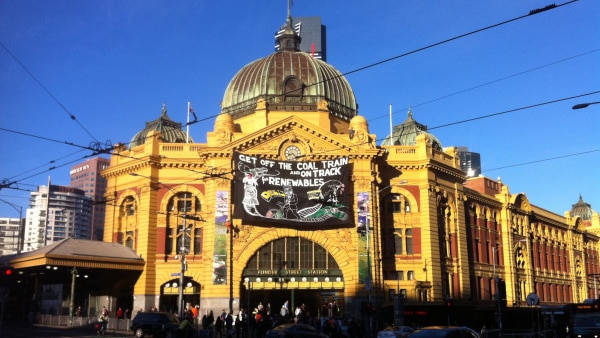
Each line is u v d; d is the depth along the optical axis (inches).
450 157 2632.9
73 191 6279.5
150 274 2246.6
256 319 1721.2
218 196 2193.7
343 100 2615.7
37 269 2215.8
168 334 1612.9
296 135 2261.3
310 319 1847.9
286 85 2500.0
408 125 2908.5
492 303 2711.6
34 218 5974.4
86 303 2388.0
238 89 2598.4
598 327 1509.6
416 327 1705.2
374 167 2283.5
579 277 4028.1
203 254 2224.4
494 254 2812.5
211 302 2100.1
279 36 2805.1
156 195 2321.6
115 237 2411.4
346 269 2158.0
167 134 2662.4
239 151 2214.6
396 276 2326.5
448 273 2475.4
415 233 2386.8
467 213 2785.4
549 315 2075.5
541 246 3550.7
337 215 2165.4
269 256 2192.4
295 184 2185.0
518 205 3292.3
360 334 1686.8
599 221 4534.9
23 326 2094.0
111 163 2549.2
